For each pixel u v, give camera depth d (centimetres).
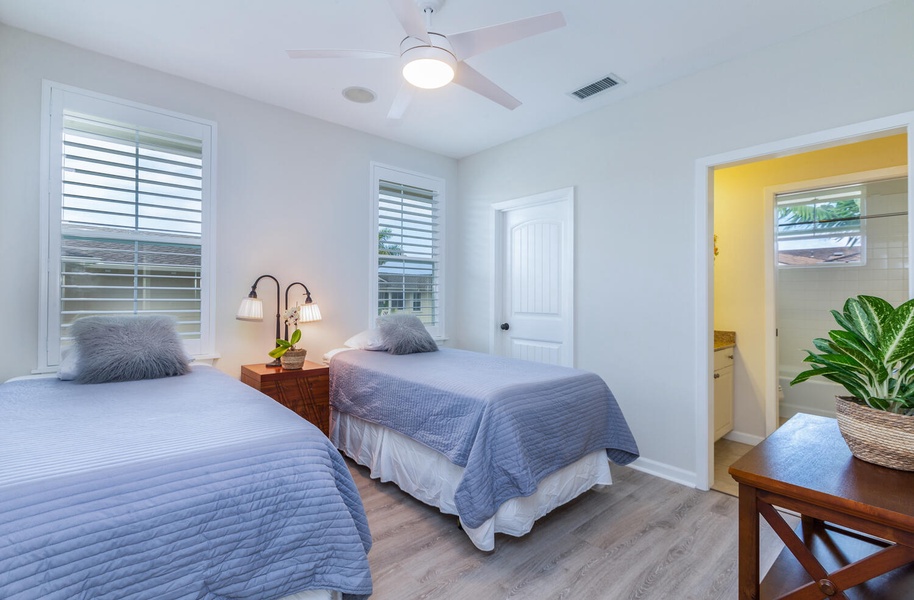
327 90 295
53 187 236
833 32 217
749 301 350
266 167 314
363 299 368
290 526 119
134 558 97
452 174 439
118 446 122
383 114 333
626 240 303
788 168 329
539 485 207
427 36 173
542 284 370
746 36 230
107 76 252
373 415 259
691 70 265
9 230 225
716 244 368
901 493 97
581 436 226
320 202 342
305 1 203
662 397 282
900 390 114
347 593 124
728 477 280
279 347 283
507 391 205
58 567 89
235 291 299
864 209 397
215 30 227
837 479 105
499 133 371
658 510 234
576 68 263
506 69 264
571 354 336
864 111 207
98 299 250
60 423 143
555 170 351
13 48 226
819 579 100
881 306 116
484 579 173
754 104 243
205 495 110
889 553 91
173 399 177
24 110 229
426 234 417
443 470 217
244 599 111
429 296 420
